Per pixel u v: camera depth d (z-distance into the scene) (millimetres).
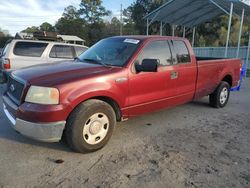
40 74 3721
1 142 4125
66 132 3619
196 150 4078
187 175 3312
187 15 20266
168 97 4980
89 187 3004
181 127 5172
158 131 4895
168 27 34031
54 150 3906
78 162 3578
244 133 4934
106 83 3871
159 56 4801
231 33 32625
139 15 35938
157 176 3271
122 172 3346
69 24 60562
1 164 3455
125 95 4168
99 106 3777
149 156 3818
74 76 3693
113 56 4527
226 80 7121
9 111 3854
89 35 61719
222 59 6719
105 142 3994
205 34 34656
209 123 5488
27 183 3047
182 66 5207
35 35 11234
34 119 3367
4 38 55531
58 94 3418
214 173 3383
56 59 8664
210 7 18094
